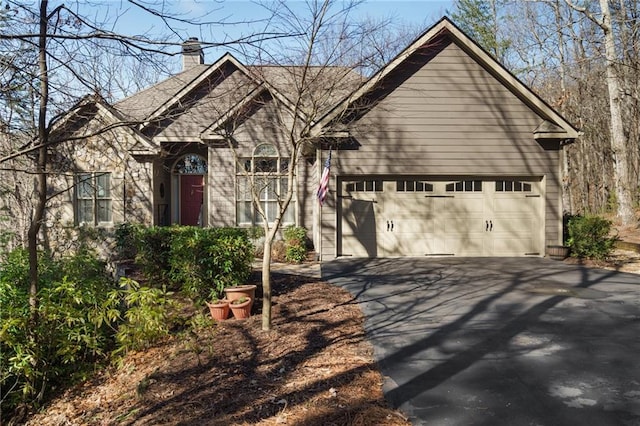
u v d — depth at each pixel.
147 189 13.88
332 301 7.91
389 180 12.78
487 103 12.55
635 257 12.30
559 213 12.67
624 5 16.97
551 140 12.61
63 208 13.61
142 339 6.17
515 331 6.07
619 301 7.64
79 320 6.02
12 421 5.32
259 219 14.48
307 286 9.16
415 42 11.88
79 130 12.24
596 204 25.75
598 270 10.63
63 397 5.66
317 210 12.92
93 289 6.69
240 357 5.50
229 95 10.54
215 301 7.27
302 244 12.80
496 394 4.21
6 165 7.79
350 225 12.73
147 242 9.05
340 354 5.36
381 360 5.12
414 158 12.55
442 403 4.06
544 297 7.97
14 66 4.17
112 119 12.10
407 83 12.51
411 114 12.55
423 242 12.82
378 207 12.78
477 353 5.28
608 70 17.03
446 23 12.11
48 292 6.03
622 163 17.39
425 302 7.75
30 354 5.48
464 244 12.85
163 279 8.90
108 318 6.42
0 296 6.09
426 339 5.80
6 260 7.93
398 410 3.96
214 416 4.12
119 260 11.67
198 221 15.82
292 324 6.64
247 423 3.92
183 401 4.54
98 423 4.64
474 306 7.41
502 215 12.84
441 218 12.83
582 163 26.64
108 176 13.80
